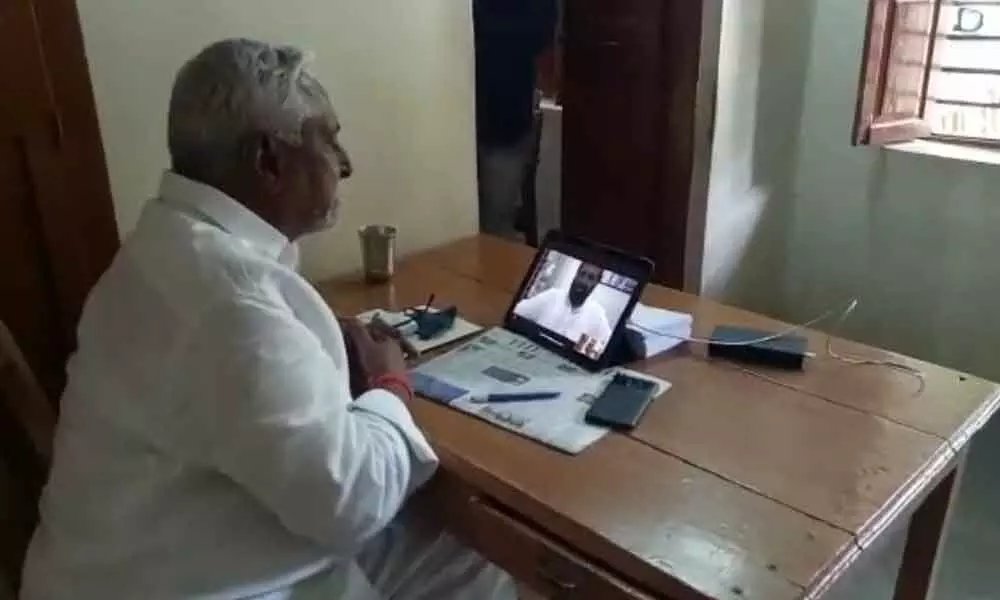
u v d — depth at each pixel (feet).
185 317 3.64
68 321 5.55
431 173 7.22
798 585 3.43
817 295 10.36
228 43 3.87
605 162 9.60
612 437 4.37
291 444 3.57
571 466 4.17
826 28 9.42
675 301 5.81
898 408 4.58
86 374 3.90
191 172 3.89
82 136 5.29
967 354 9.41
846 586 6.58
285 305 3.80
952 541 7.51
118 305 3.83
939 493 4.96
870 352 5.15
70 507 3.95
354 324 4.73
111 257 5.58
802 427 4.42
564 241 5.49
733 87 8.95
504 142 10.59
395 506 3.93
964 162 8.89
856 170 9.62
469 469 4.16
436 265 6.59
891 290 9.76
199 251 3.71
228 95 3.74
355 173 6.71
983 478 8.33
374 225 6.86
